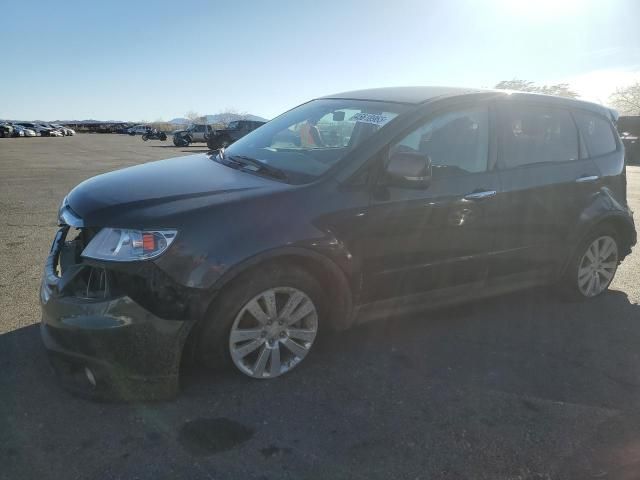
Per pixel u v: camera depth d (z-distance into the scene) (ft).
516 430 9.36
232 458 8.29
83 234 9.66
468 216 12.05
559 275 14.80
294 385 10.38
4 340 11.76
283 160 11.68
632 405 10.32
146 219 8.96
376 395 10.21
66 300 9.08
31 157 70.08
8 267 17.24
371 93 13.56
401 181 10.77
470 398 10.28
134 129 226.17
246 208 9.54
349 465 8.29
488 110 12.84
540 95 14.19
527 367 11.60
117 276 8.87
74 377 9.53
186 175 11.07
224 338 9.69
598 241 15.48
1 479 7.64
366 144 10.91
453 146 12.12
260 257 9.37
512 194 12.82
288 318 10.41
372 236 10.73
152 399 9.41
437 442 8.93
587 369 11.64
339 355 11.69
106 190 10.14
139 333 8.85
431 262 11.82
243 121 98.89
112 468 7.95
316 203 10.12
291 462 8.27
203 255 8.98
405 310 12.01
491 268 13.02
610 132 15.94
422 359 11.71
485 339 12.85
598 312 14.96
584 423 9.66
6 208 28.17
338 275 10.46
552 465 8.52
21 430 8.71
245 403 9.69
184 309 8.96
